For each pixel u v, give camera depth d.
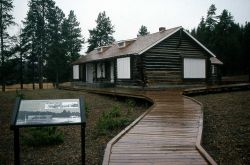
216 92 21.69
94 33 57.62
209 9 70.56
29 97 20.70
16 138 5.14
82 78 36.03
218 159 6.14
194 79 24.98
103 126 9.79
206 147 7.05
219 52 58.09
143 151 6.27
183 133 7.87
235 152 6.52
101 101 18.38
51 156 7.02
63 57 43.69
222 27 64.62
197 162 5.54
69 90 28.06
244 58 59.12
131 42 28.06
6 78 41.56
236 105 12.65
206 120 10.16
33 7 41.12
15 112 5.20
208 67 25.92
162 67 23.39
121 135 7.55
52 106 5.48
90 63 33.62
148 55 22.89
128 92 18.56
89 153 7.03
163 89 21.67
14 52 38.59
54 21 42.06
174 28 24.12
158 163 5.50
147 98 15.78
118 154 6.07
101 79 30.31
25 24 41.78
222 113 11.12
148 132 8.01
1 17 35.62
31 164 6.51
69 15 53.44
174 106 12.77
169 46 23.89
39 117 5.20
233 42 58.19
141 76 22.47
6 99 19.22
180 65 24.30
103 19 57.81
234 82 33.31
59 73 45.50
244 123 9.07
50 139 8.16
